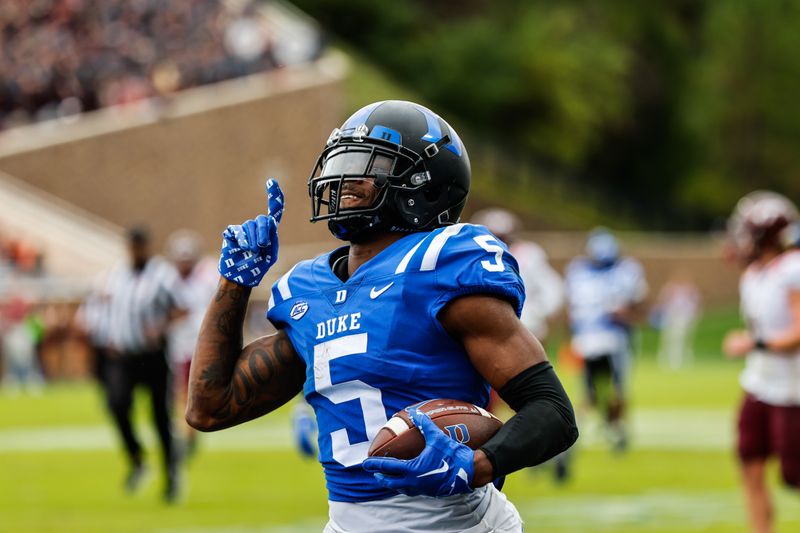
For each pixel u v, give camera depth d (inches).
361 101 4325.8
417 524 374.9
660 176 6333.7
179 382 1467.8
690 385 2468.0
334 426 385.4
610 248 1488.7
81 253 2780.5
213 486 1204.5
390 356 374.3
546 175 5231.3
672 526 962.7
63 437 1612.9
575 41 5723.4
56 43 3422.7
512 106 5393.7
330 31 5300.2
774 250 806.5
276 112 3422.7
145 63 3437.5
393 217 394.6
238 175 3353.8
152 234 3201.3
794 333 780.0
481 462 352.2
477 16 5910.4
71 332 2498.8
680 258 4562.0
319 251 3376.0
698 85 6456.7
